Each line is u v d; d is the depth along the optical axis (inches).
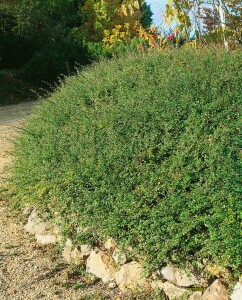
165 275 176.7
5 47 826.8
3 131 483.2
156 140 203.3
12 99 722.2
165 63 256.2
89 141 226.1
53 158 244.1
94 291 187.2
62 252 218.4
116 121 226.7
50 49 801.6
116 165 205.6
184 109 207.2
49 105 303.3
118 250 195.3
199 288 167.9
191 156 189.3
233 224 163.0
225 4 281.0
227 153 182.4
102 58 352.8
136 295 178.9
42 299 184.9
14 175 294.4
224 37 268.4
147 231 183.2
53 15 1057.5
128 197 192.5
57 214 229.6
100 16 912.3
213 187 174.9
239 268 162.4
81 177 215.9
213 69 225.0
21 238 240.5
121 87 253.6
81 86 287.6
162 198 188.9
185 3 277.0
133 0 285.7
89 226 209.3
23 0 876.0
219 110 201.6
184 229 173.9
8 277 202.7
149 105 219.9
